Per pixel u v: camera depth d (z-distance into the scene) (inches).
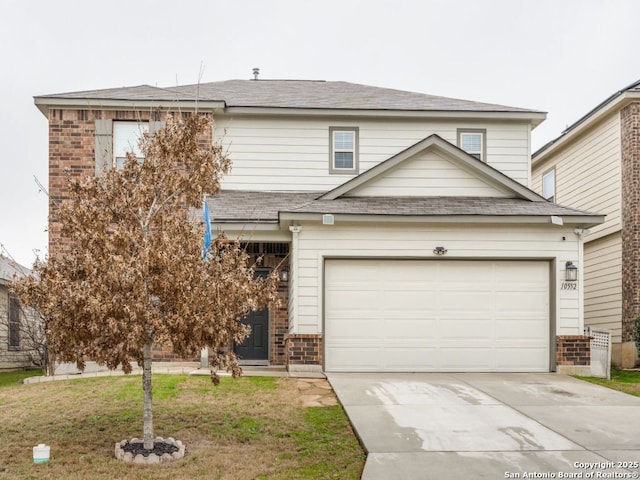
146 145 326.3
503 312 521.3
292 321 517.7
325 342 511.8
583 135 744.3
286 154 628.7
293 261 509.7
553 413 366.0
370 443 304.2
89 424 344.5
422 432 323.6
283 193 620.7
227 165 338.0
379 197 560.4
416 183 568.1
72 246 318.7
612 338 664.4
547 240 522.6
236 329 311.3
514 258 520.7
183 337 291.0
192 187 318.0
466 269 522.9
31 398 407.5
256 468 274.8
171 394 410.6
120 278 280.4
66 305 283.7
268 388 432.8
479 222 510.6
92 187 308.5
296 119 631.8
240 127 626.5
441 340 517.0
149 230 311.1
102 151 576.4
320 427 337.7
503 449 297.3
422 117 634.2
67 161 575.8
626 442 309.6
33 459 284.5
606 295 684.1
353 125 636.1
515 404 389.1
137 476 265.4
